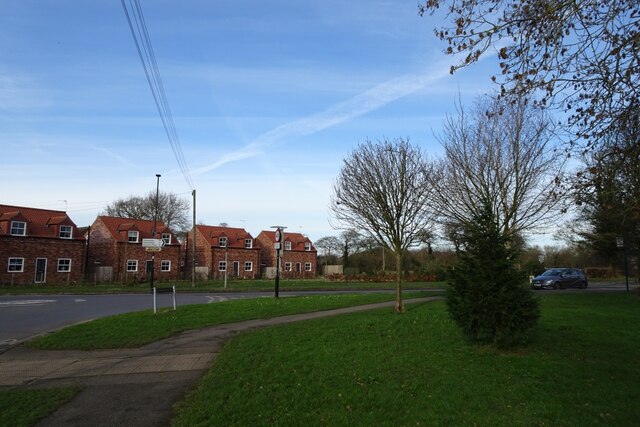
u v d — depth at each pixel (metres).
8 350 11.08
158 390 7.47
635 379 7.25
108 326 13.81
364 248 61.50
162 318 15.25
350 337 10.84
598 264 58.72
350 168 16.19
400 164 15.84
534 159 19.22
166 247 53.19
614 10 5.09
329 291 32.81
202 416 5.89
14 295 29.50
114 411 6.41
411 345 9.73
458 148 19.88
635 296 20.80
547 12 5.10
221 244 61.53
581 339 10.06
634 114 5.41
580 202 6.42
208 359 9.79
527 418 5.63
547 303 17.52
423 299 21.08
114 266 49.16
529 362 8.07
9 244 40.00
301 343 10.34
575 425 5.41
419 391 6.68
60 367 9.25
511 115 19.20
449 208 19.38
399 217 15.73
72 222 44.62
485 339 9.44
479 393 6.54
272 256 69.25
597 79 5.52
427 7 5.70
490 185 19.41
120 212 71.75
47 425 5.86
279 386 7.07
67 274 43.56
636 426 5.42
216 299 25.58
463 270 9.31
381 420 5.62
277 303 19.50
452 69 5.75
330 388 6.91
